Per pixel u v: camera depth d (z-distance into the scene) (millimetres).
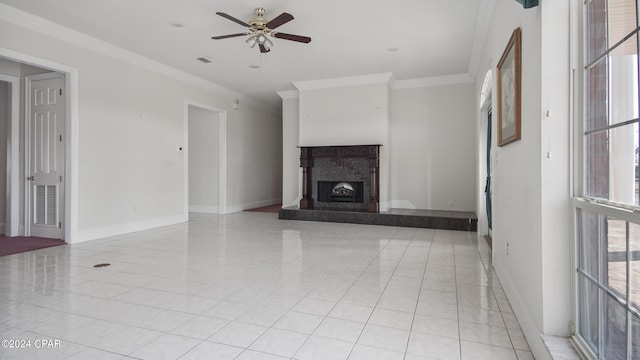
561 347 1661
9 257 3996
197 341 2051
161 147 6121
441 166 6828
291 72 6496
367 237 5215
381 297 2768
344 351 1936
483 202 5340
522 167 2262
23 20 4105
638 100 1229
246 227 6105
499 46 3217
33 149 5125
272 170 9836
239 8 3996
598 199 1530
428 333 2154
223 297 2764
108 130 5168
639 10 1214
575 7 1739
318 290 2928
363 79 6781
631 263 1277
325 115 7152
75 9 4023
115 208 5301
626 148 1320
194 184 8125
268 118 9609
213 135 7871
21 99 5188
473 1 3816
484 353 1921
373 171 6574
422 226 6000
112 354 1901
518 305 2328
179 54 5523
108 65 5152
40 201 5105
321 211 6723
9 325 2254
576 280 1708
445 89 6789
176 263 3768
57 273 3387
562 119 1770
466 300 2703
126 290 2914
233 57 5656
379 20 4289
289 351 1936
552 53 1783
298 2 3852
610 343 1427
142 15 4180
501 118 3021
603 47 1515
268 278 3250
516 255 2441
